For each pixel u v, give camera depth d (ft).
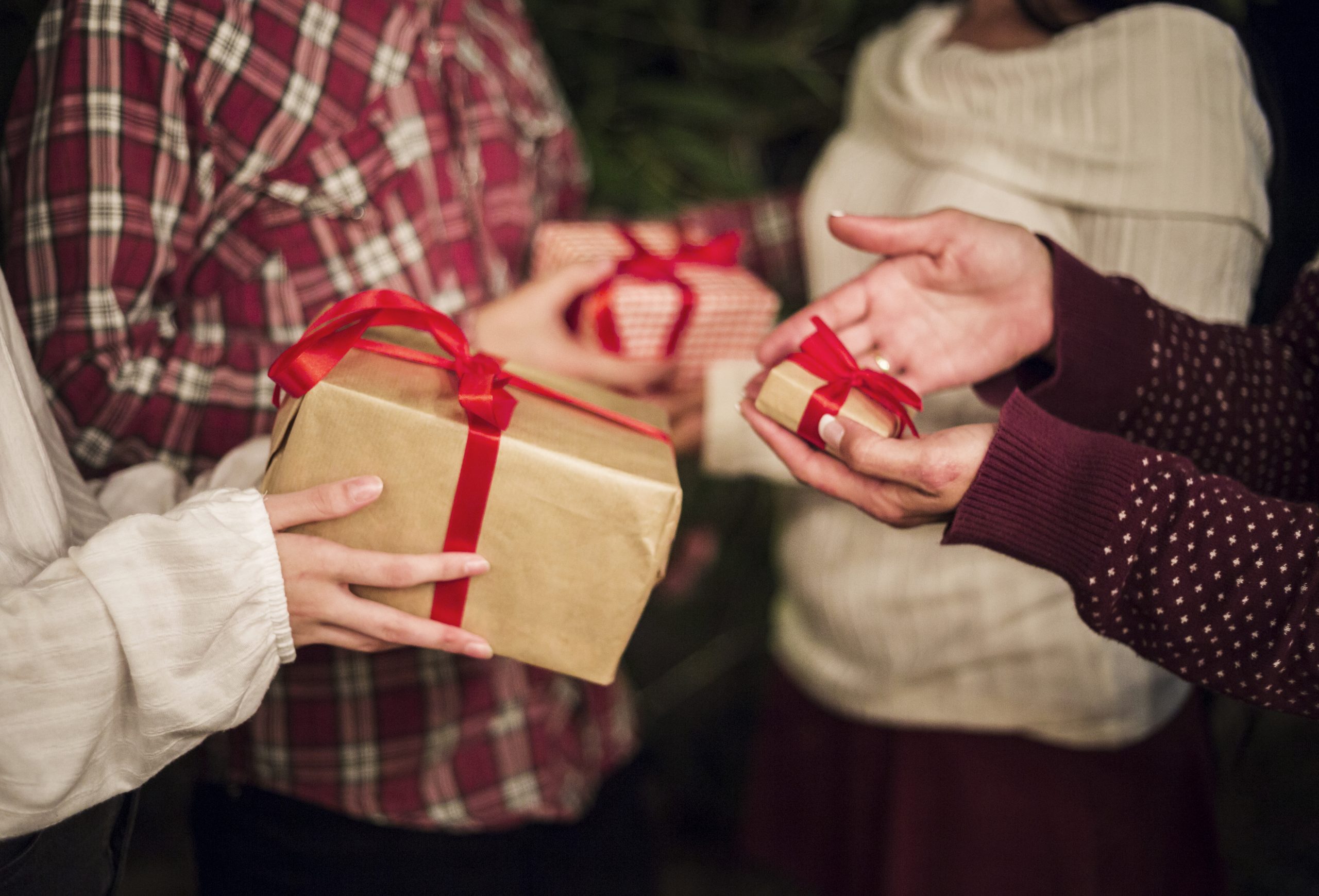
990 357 3.72
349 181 3.86
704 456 4.52
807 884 5.07
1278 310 4.37
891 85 4.60
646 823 4.77
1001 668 4.35
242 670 3.27
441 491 3.33
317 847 4.09
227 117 3.74
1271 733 7.09
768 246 5.04
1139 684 4.26
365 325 3.42
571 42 5.98
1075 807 4.43
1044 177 4.13
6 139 3.69
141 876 6.44
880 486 3.49
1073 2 4.21
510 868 4.30
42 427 3.47
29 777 3.17
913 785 4.60
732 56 6.01
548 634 3.41
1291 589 3.25
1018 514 3.35
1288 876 6.72
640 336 4.35
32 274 3.65
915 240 3.68
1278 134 4.17
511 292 4.37
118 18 3.59
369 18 3.88
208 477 3.69
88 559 3.17
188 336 3.83
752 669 7.52
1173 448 3.69
